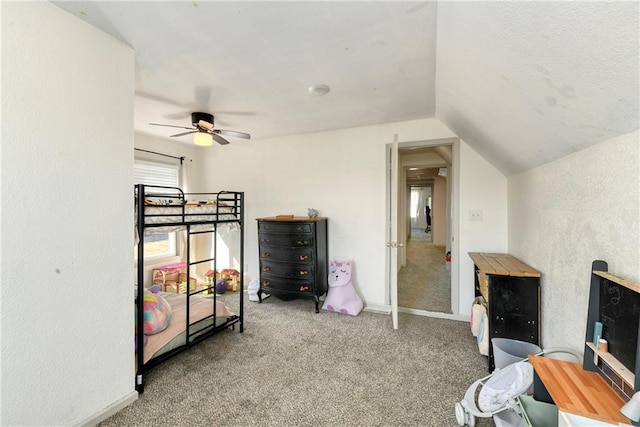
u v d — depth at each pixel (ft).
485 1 3.28
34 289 4.40
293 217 12.16
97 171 5.22
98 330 5.27
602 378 3.82
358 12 4.64
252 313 10.93
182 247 14.57
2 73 4.02
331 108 9.40
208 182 15.26
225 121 10.84
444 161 16.51
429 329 9.40
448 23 4.53
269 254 11.82
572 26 2.67
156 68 6.63
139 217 6.38
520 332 6.69
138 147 12.52
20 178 4.23
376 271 11.67
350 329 9.43
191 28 5.10
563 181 5.49
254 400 5.91
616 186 3.85
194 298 9.77
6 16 4.05
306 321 10.13
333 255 12.42
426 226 41.27
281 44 5.63
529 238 7.45
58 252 4.67
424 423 5.26
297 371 6.96
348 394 6.08
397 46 5.67
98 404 5.26
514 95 4.66
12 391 4.19
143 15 4.75
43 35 4.43
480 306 8.24
